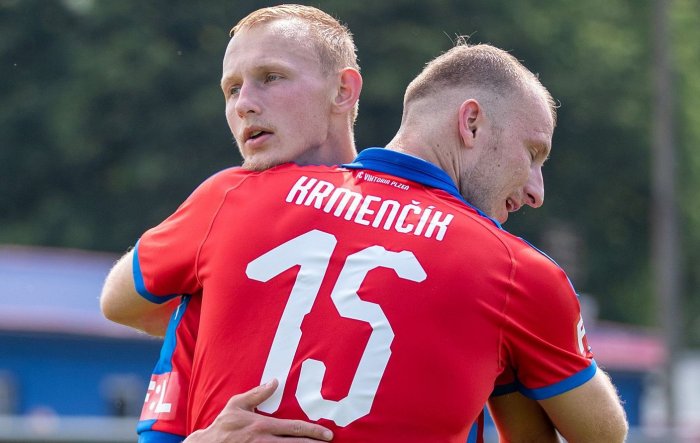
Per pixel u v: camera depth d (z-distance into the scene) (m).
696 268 121.06
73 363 52.88
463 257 9.77
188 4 106.19
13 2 110.62
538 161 11.09
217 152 101.38
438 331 9.58
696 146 118.56
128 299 11.05
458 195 10.41
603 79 111.31
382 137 95.62
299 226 10.06
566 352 9.95
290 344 9.64
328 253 9.88
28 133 108.31
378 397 9.42
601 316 114.06
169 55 103.06
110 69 103.12
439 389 9.52
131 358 54.44
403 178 10.32
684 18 126.06
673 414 59.44
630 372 63.56
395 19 99.50
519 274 9.83
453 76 10.80
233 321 9.90
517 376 10.16
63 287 54.25
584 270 112.56
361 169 10.43
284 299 9.80
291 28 10.99
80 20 109.44
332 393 9.45
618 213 115.06
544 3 111.62
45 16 110.88
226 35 106.44
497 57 10.90
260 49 10.89
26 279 53.75
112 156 105.94
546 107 11.03
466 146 10.69
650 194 113.56
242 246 10.11
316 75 10.97
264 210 10.24
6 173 107.44
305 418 9.45
